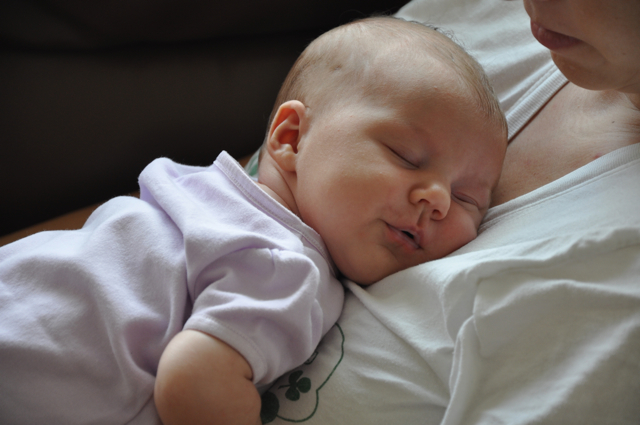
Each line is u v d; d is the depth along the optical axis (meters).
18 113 1.04
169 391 0.51
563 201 0.65
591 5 0.54
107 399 0.57
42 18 1.02
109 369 0.58
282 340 0.58
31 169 1.08
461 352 0.53
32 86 1.04
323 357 0.63
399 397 0.57
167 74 1.17
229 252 0.60
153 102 1.16
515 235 0.64
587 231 0.56
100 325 0.59
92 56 1.08
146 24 1.09
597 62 0.60
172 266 0.62
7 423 0.56
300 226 0.70
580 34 0.57
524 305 0.54
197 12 1.13
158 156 1.21
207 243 0.60
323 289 0.68
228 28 1.20
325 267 0.70
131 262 0.64
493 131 0.77
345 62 0.80
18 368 0.57
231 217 0.67
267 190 0.77
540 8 0.58
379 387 0.58
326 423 0.58
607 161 0.65
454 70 0.77
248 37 1.28
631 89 0.64
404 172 0.69
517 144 0.87
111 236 0.65
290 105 0.80
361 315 0.66
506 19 1.08
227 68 1.25
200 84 1.21
